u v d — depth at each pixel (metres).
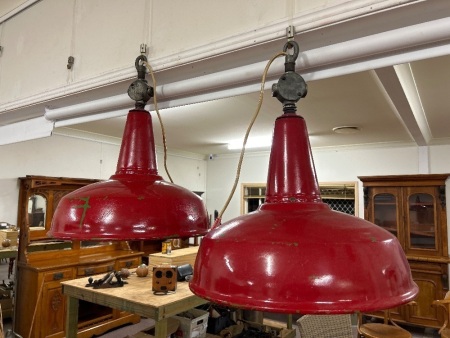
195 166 6.53
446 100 3.00
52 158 4.30
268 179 0.62
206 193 6.74
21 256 3.80
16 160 3.97
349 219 0.55
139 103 0.93
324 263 0.45
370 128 4.03
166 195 0.76
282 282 0.45
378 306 0.45
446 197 4.54
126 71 1.29
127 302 2.47
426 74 2.42
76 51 1.51
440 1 0.74
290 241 0.48
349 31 0.89
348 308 0.44
